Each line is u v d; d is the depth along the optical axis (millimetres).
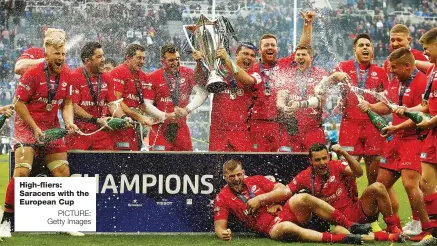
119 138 8508
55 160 7605
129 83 8555
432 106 7438
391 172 8188
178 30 26875
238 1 28891
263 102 8555
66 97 7875
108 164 7664
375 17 31250
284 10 28906
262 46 8602
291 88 8570
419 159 7797
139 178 7680
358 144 8664
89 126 8375
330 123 19781
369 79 8742
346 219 7297
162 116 8602
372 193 7418
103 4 23641
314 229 7555
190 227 7703
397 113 7473
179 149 8695
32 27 26438
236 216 7574
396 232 7441
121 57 23094
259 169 7656
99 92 8438
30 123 7520
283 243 7141
